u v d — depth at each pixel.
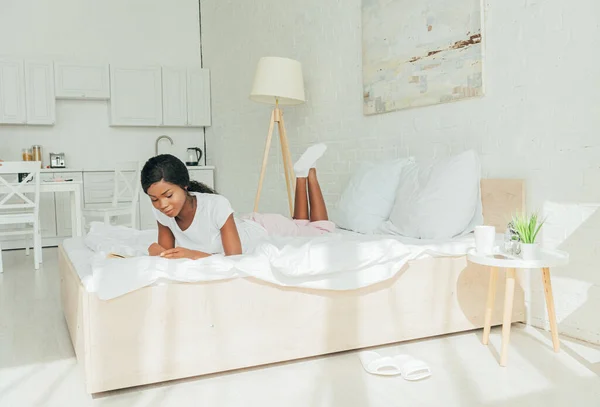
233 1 5.62
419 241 2.48
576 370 1.96
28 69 5.62
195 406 1.70
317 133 4.21
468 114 2.84
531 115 2.50
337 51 3.92
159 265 1.84
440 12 2.95
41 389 1.86
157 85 6.18
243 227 2.72
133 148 6.34
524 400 1.71
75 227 4.88
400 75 3.27
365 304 2.16
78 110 6.08
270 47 4.89
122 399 1.77
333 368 2.01
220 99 6.12
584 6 2.24
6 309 2.97
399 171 3.10
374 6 3.46
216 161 6.32
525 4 2.50
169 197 2.01
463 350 2.19
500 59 2.64
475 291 2.39
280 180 4.83
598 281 2.23
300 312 2.04
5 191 4.23
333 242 2.21
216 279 1.90
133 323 1.80
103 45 6.19
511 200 2.55
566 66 2.33
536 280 2.50
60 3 5.99
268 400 1.74
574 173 2.31
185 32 6.55
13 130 5.81
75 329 2.09
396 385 1.84
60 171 5.67
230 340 1.94
